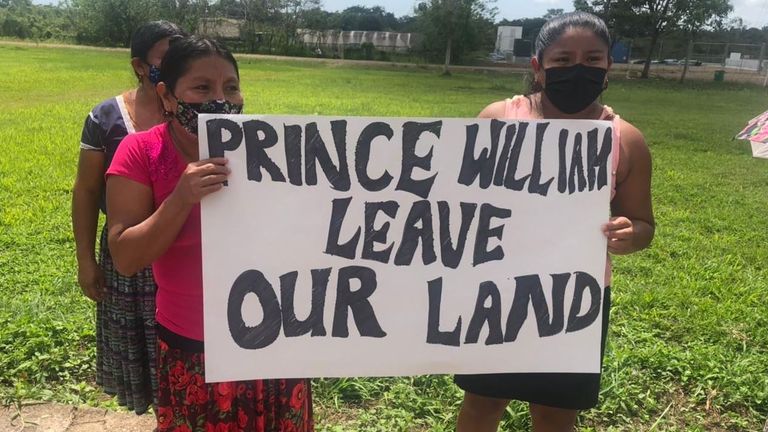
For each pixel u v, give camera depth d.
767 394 3.35
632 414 3.27
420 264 1.97
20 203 6.42
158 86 1.85
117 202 1.81
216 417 1.95
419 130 1.92
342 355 1.96
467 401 2.40
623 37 45.00
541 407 2.32
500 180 1.98
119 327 2.42
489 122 1.95
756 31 53.44
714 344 4.07
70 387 3.24
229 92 1.90
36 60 31.69
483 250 2.00
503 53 58.31
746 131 2.93
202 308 1.90
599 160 2.01
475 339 2.02
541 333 2.04
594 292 2.05
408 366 2.00
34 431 2.91
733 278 5.34
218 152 1.81
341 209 1.91
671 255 5.96
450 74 38.06
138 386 2.49
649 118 17.81
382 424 3.05
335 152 1.88
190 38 1.84
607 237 2.03
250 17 55.97
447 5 42.19
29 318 3.76
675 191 8.42
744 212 7.44
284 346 1.91
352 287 1.94
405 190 1.94
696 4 40.50
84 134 2.38
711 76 43.59
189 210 1.73
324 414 3.16
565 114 2.20
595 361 2.07
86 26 54.00
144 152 1.82
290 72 32.06
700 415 3.27
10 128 10.91
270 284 1.89
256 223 1.86
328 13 60.41
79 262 2.44
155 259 1.75
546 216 2.01
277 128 1.83
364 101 18.36
